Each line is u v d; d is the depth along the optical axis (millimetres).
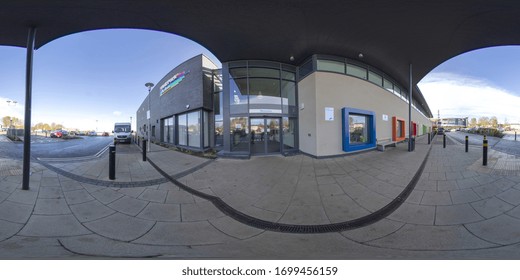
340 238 3033
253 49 8734
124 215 3766
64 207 3959
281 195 4664
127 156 9719
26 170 4551
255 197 4586
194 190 5023
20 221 3393
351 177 5812
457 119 69938
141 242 2938
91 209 3947
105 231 3232
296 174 6258
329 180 5605
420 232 3105
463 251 2615
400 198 4328
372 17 6562
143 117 28094
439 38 7945
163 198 4551
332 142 8938
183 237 3096
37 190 4570
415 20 6727
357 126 10242
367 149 10281
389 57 9812
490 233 3004
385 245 2822
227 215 3811
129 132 19312
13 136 18531
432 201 4113
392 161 7793
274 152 9961
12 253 2564
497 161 6895
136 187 5156
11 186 4637
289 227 3377
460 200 4086
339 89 9289
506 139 16859
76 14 5168
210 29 6977
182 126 13773
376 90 11461
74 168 6586
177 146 13914
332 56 9336
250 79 9867
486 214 3514
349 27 7082
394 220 3480
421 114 28391
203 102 11539
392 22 6840
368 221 3486
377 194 4574
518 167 5941
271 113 9883
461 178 5277
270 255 2623
